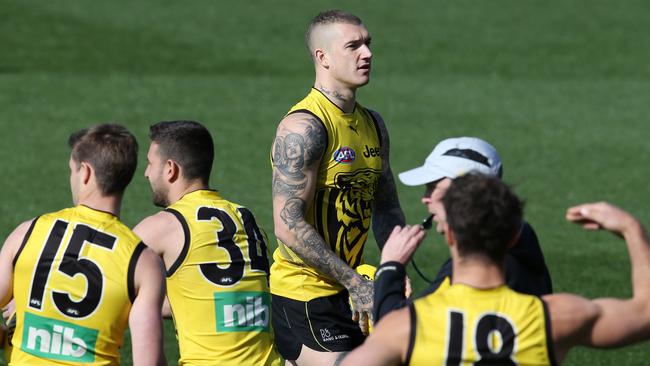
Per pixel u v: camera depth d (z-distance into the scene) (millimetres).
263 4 87312
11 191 42406
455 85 66625
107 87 62594
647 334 13445
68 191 42844
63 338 16281
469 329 13016
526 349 13016
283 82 65875
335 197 21297
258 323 19594
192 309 19250
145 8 83812
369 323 20781
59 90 61375
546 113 59656
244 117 56781
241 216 19984
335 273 20594
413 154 50531
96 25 77938
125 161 16641
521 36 81062
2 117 54906
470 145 16422
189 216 19359
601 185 45875
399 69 70688
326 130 20953
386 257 15367
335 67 21062
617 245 37625
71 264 16281
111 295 16219
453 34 80875
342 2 89250
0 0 82250
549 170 48156
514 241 13391
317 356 22016
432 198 16391
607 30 83500
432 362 12984
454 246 13414
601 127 56656
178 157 19609
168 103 59375
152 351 15914
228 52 73062
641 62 74875
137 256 16359
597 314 13344
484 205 13039
